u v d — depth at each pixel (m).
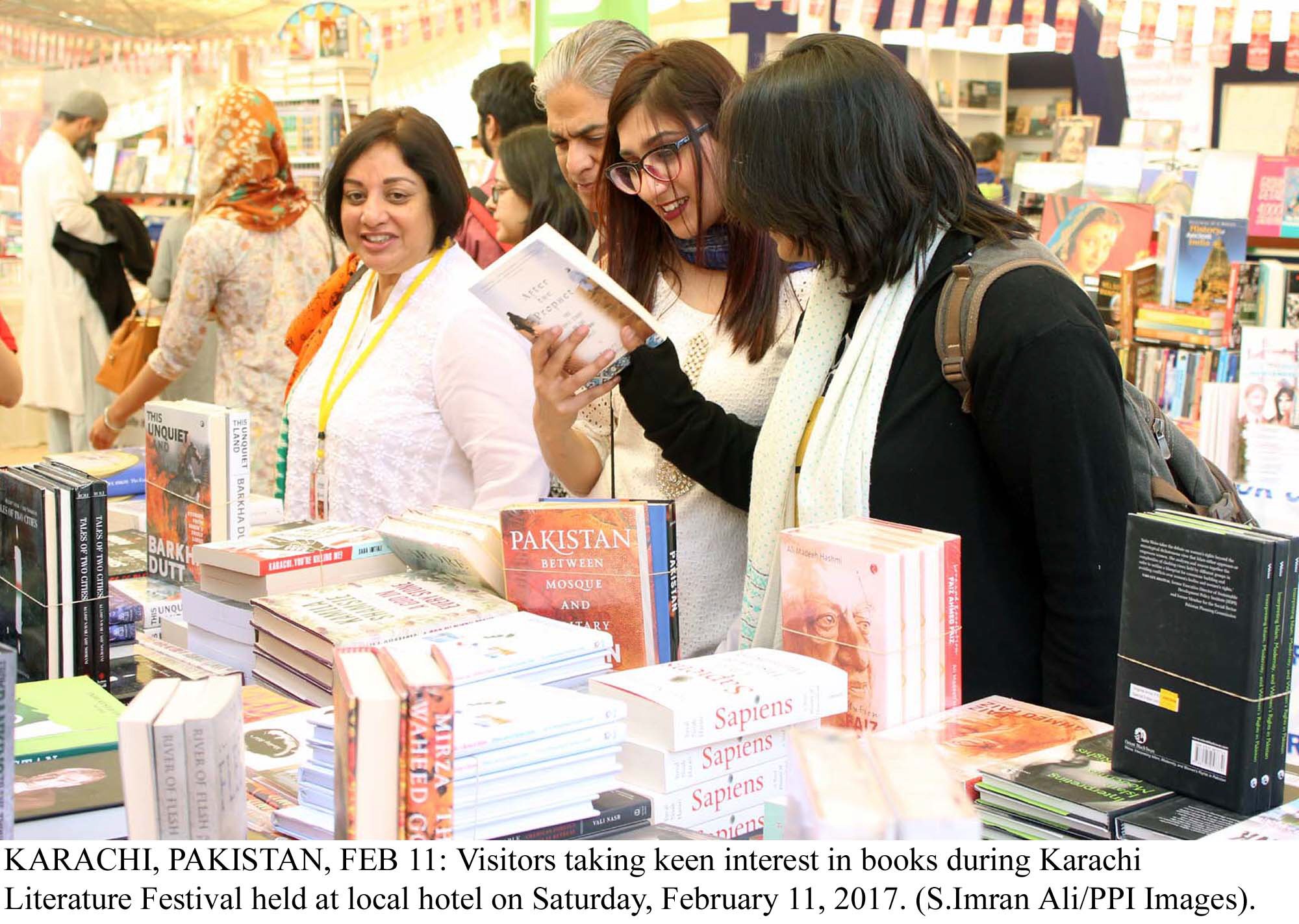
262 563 1.82
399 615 1.65
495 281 1.75
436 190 2.52
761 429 1.97
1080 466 1.50
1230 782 1.20
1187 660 1.23
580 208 3.32
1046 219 5.04
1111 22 4.40
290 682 1.70
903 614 1.44
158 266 4.82
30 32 6.97
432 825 1.05
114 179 7.07
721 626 2.04
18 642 1.85
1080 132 5.76
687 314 2.08
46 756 1.39
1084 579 1.51
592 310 1.78
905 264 1.64
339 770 1.11
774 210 1.60
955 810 1.01
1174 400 4.55
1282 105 5.41
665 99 1.89
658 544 1.66
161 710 1.13
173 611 2.11
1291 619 1.21
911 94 1.60
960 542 1.51
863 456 1.67
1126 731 1.29
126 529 2.70
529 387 2.45
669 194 1.95
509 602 1.71
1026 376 1.52
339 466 2.52
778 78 1.58
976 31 6.40
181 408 2.10
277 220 3.64
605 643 1.54
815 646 1.51
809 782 1.04
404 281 2.54
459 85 6.14
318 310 2.82
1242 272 4.48
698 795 1.34
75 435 6.36
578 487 2.13
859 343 1.70
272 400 3.67
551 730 1.23
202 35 6.71
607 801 1.30
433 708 1.04
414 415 2.49
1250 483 3.39
